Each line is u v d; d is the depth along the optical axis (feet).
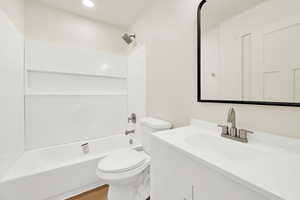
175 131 3.45
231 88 3.06
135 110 7.18
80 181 4.86
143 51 6.40
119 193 4.11
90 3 6.00
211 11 3.43
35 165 5.02
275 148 2.35
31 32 5.78
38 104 5.90
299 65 2.13
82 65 6.88
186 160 2.37
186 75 4.21
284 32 2.27
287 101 2.27
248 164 1.87
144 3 5.91
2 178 3.75
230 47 3.06
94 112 7.29
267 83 2.49
